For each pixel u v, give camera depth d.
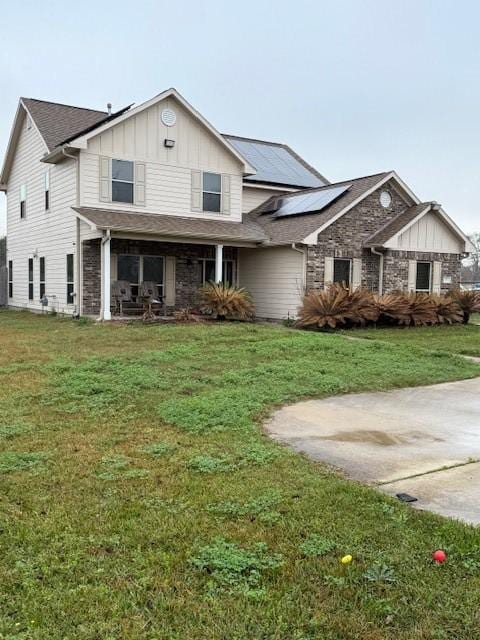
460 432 5.50
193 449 4.75
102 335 12.27
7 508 3.55
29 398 6.52
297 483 3.98
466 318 17.53
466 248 18.95
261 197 21.55
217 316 16.56
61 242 17.80
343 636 2.33
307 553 2.98
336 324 15.22
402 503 3.64
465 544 3.04
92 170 16.30
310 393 7.14
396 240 17.33
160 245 18.22
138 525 3.30
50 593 2.61
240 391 6.90
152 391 6.95
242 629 2.37
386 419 5.99
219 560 2.88
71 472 4.19
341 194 18.02
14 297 22.97
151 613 2.48
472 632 2.33
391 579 2.72
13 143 21.62
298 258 17.06
